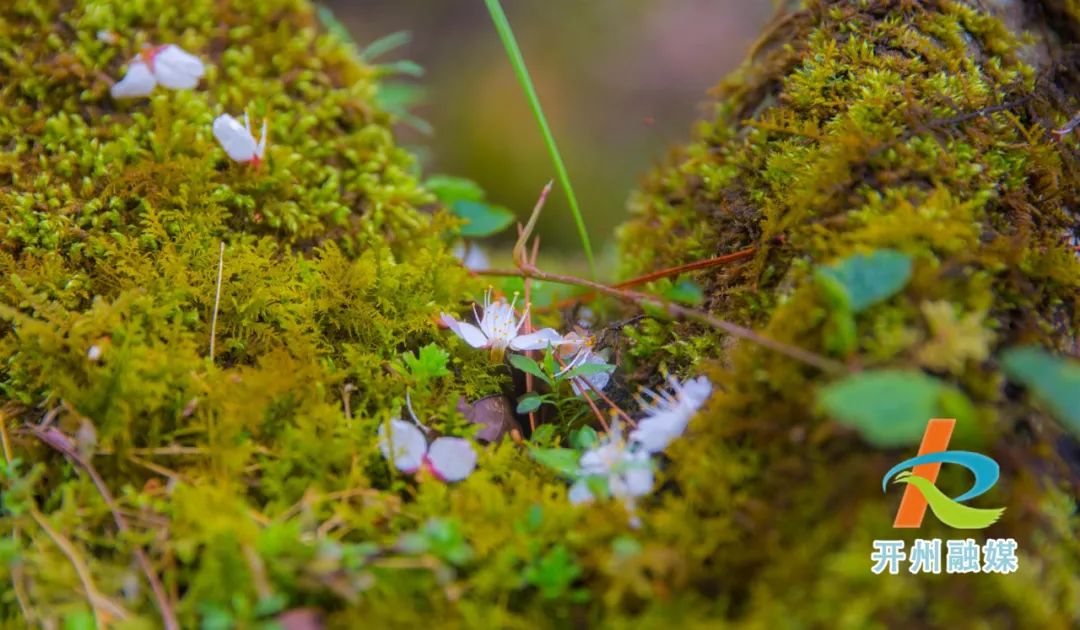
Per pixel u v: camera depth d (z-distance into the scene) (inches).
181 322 14.9
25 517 13.8
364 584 13.2
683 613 13.0
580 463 14.1
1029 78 15.1
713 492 13.5
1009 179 14.5
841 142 14.6
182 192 15.4
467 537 13.6
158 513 13.7
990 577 12.9
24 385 14.6
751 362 13.7
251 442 14.1
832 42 15.3
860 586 12.8
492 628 13.2
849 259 13.4
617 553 13.1
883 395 12.8
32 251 15.1
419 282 15.6
